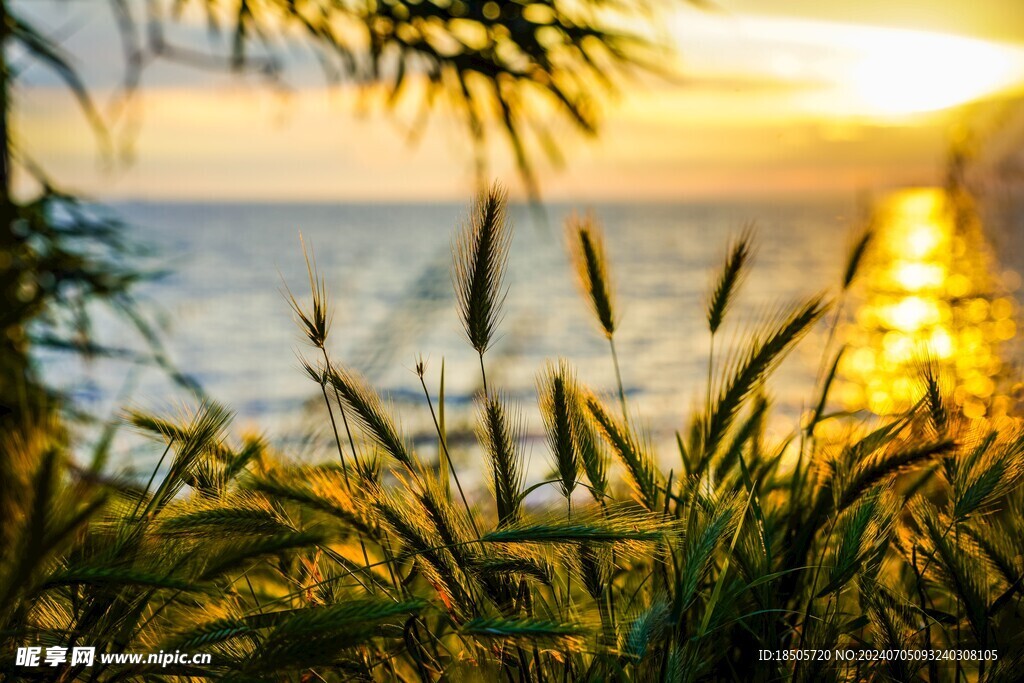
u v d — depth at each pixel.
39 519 0.80
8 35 1.39
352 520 0.93
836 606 0.99
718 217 79.81
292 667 0.85
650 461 1.02
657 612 0.93
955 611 1.05
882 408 1.13
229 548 0.86
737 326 1.03
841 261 1.09
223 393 12.38
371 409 0.95
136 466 0.95
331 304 0.97
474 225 0.96
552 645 0.91
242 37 1.42
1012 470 0.98
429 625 1.04
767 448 1.09
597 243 1.06
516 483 0.96
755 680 0.99
